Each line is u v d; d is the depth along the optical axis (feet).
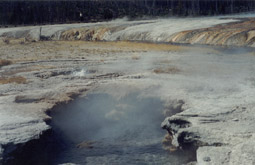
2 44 176.35
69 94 60.13
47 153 43.91
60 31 221.87
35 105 54.13
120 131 53.67
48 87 66.95
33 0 325.01
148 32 176.65
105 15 302.04
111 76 77.61
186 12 300.20
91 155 45.57
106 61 101.91
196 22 191.93
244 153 35.24
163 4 343.26
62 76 78.07
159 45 144.05
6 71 85.76
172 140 46.32
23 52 133.39
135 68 87.76
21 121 45.73
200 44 137.90
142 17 291.79
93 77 76.48
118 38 186.19
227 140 38.91
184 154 43.06
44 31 230.48
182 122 45.68
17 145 39.17
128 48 141.38
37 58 111.24
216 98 56.03
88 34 205.98
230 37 131.64
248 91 60.44
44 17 304.30
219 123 43.83
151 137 51.06
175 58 105.29
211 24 175.52
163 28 180.75
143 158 44.39
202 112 47.93
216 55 109.19
